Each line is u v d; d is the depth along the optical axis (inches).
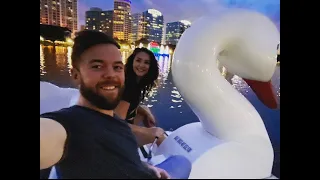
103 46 25.0
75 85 25.0
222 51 18.7
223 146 16.9
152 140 29.0
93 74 24.7
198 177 15.7
